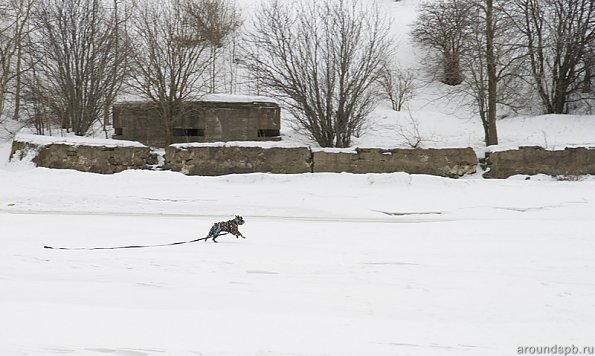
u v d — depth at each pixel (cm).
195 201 2320
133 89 3303
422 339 710
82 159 2816
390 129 3234
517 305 873
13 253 1207
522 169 2714
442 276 1047
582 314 834
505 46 3384
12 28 3762
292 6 3825
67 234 1508
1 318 764
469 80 3425
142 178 2539
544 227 1711
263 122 3103
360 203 2300
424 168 2761
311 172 2766
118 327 736
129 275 1033
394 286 977
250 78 3444
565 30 3403
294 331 734
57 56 3225
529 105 3544
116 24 3253
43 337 694
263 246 1338
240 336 711
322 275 1045
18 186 2439
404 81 3672
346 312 834
